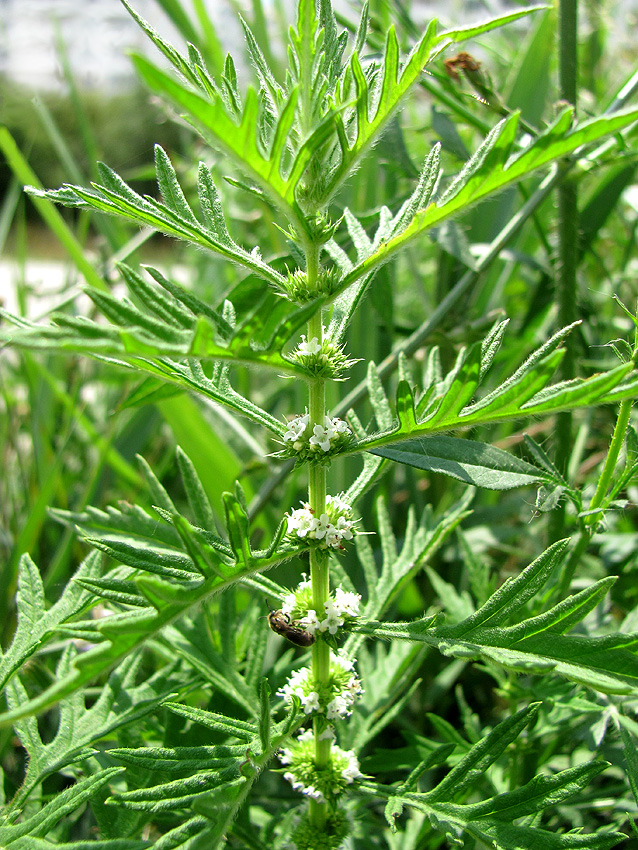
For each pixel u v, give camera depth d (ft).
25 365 1.06
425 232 0.38
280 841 0.59
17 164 0.89
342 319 0.46
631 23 1.26
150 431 1.11
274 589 0.48
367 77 0.43
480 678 0.88
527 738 0.60
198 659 0.57
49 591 0.85
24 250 1.16
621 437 0.52
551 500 0.54
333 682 0.48
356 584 0.87
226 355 0.32
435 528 0.60
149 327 0.32
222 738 0.58
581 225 0.93
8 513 1.10
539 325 0.97
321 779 0.48
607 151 0.68
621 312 1.18
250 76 1.04
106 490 1.09
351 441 0.44
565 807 0.64
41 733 0.77
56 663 0.77
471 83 0.73
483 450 0.41
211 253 0.45
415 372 1.07
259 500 0.80
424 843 0.60
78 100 1.17
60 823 0.55
